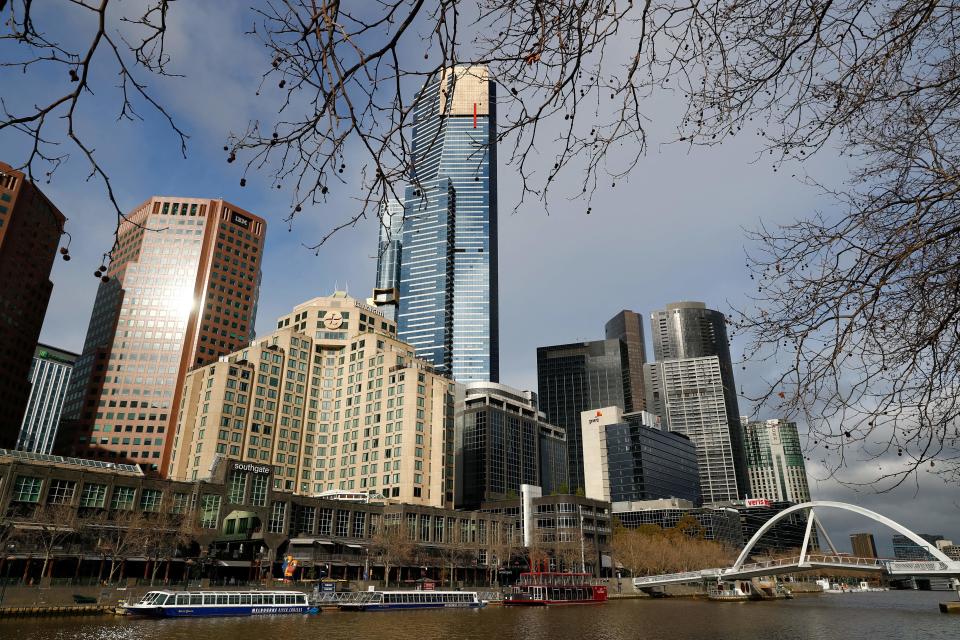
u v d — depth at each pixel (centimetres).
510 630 6688
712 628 7106
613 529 18375
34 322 18312
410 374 15925
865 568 10819
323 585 9394
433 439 16000
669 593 15188
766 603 12475
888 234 712
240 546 11794
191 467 14925
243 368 15762
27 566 8419
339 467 16562
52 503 9025
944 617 8675
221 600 7506
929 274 685
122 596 7619
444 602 9881
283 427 16250
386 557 11912
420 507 14050
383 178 582
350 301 18412
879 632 6806
